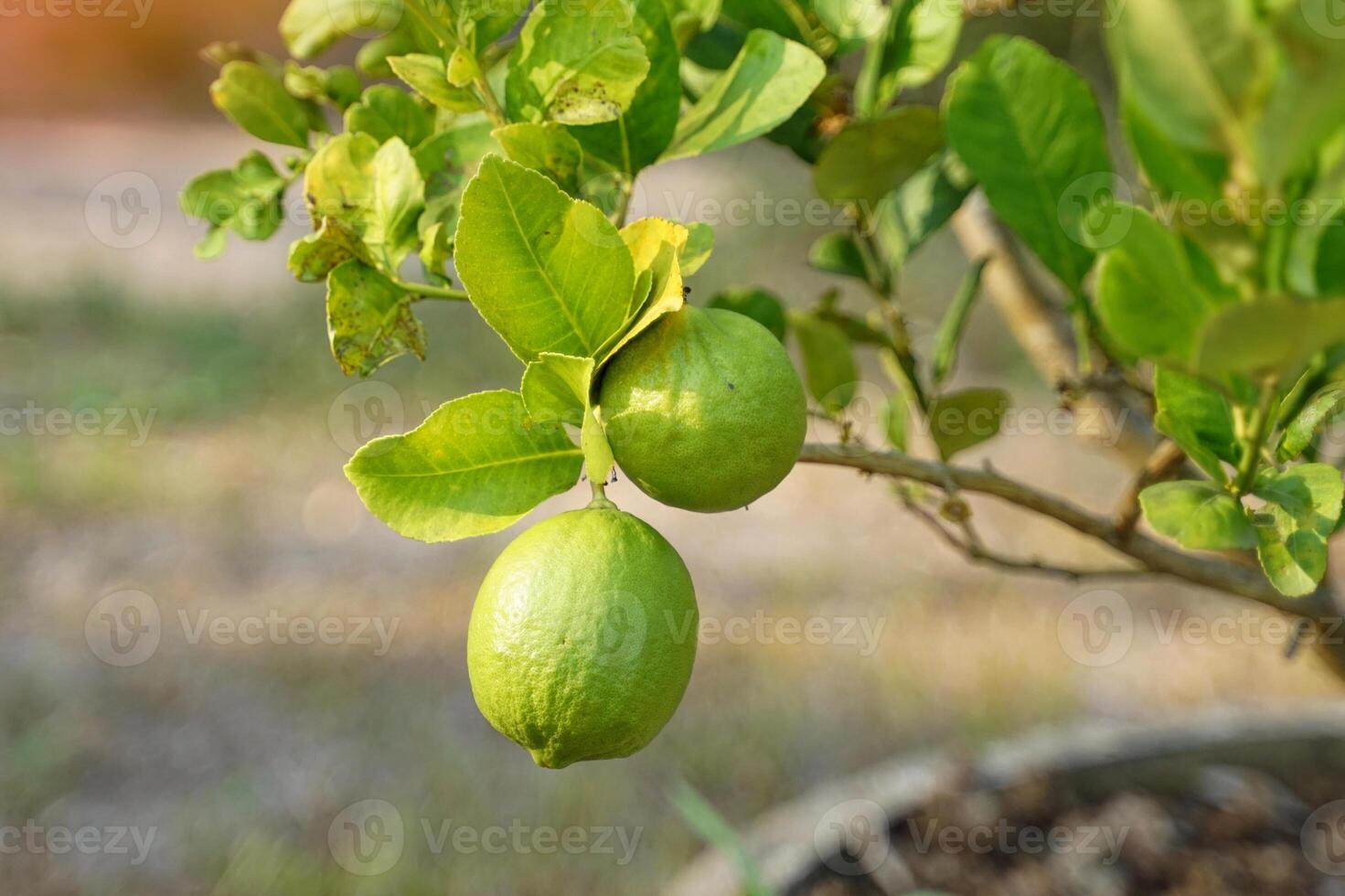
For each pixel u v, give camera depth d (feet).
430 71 1.94
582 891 4.45
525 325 1.79
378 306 1.94
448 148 2.03
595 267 1.78
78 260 12.06
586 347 1.81
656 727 1.82
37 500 7.38
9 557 6.79
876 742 5.28
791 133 2.31
